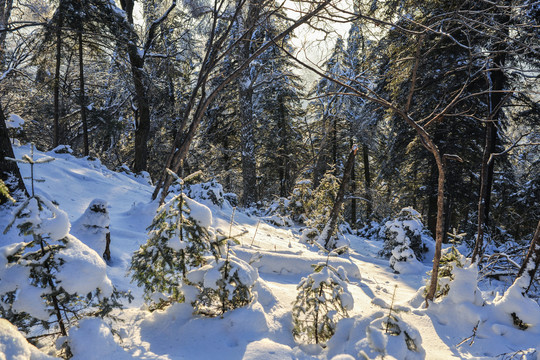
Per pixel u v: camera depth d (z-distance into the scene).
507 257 6.02
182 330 3.01
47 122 21.83
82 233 4.75
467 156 16.52
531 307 3.95
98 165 12.22
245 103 17.97
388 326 2.98
